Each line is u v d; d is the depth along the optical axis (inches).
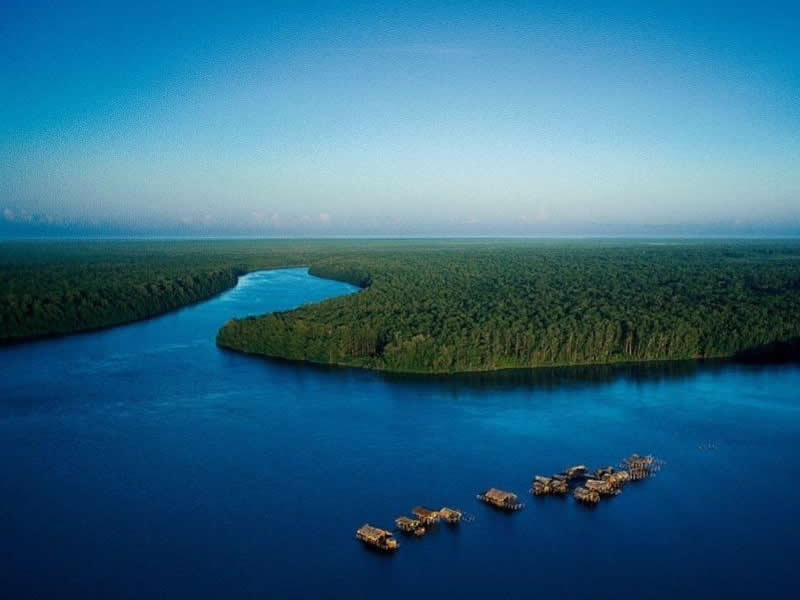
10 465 5482.3
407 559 4215.1
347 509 4783.5
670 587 3966.5
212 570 4079.7
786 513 4776.1
